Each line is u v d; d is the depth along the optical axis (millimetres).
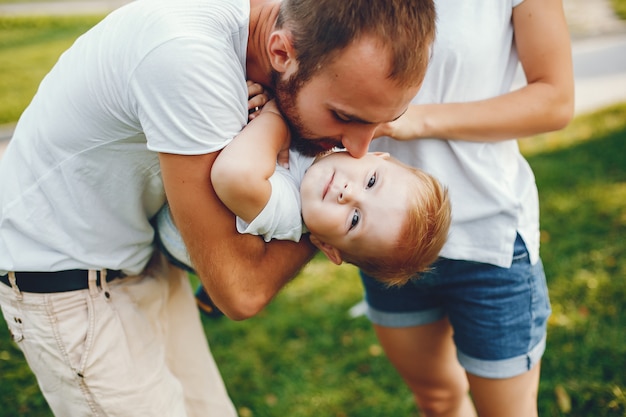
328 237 1695
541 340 1973
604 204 4020
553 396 2678
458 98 1780
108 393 1733
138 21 1406
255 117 1500
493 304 1893
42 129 1599
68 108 1535
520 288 1889
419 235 1701
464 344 1992
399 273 1775
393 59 1307
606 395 2650
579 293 3223
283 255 1670
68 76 1548
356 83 1325
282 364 3018
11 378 2910
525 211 1876
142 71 1361
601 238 3672
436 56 1725
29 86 6918
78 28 9609
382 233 1686
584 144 4949
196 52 1342
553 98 1747
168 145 1377
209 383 2168
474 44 1702
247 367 3000
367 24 1284
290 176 1652
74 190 1607
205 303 2170
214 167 1413
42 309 1699
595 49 7281
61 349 1708
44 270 1667
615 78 6363
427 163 1832
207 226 1489
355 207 1684
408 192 1697
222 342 3156
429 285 1968
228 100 1396
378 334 2219
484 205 1833
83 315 1719
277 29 1407
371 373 2943
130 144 1547
